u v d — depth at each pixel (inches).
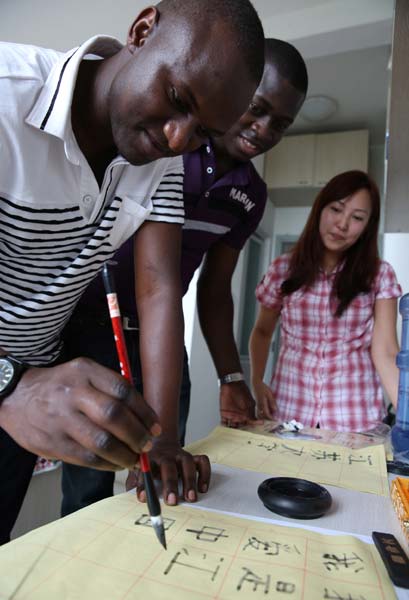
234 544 15.8
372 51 98.0
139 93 20.9
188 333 87.6
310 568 14.4
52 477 59.2
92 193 24.8
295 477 24.2
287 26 82.8
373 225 51.2
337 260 52.9
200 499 20.1
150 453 22.5
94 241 26.7
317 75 108.7
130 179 27.3
